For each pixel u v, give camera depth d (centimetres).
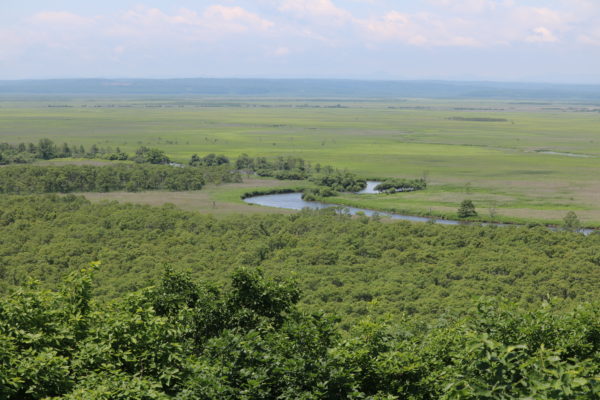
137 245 7969
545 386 1403
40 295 2275
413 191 15050
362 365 2016
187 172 15425
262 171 17600
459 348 1902
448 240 8262
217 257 7425
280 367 1872
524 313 1986
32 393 1748
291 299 2773
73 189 14012
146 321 2155
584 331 1936
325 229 9038
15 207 9906
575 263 7019
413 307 5506
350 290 6091
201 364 1942
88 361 1961
